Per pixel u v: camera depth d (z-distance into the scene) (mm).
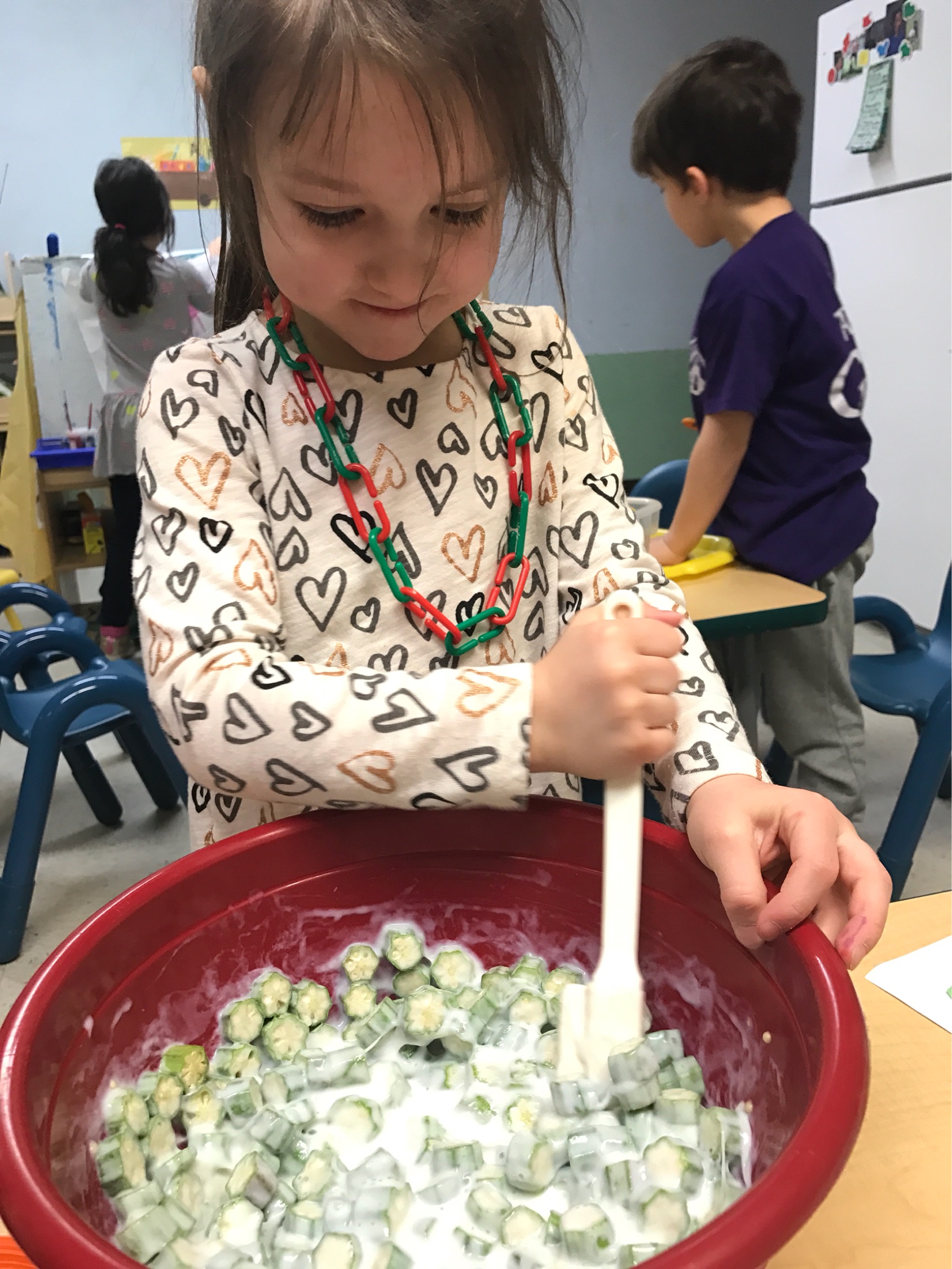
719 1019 463
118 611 2623
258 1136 445
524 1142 426
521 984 517
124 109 3027
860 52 2256
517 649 617
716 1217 274
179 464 561
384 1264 382
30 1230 276
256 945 508
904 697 1483
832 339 1409
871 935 408
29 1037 365
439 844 521
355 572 583
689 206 1479
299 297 506
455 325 627
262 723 464
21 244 3080
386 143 428
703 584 1347
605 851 460
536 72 490
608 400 3334
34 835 1382
